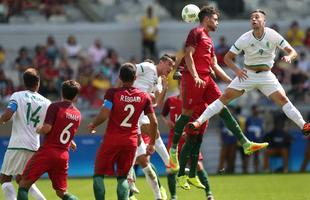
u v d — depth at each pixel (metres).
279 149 73.62
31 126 39.00
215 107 40.06
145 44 90.25
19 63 84.38
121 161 36.53
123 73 36.41
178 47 94.44
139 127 41.06
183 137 45.69
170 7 103.56
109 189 54.81
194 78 39.59
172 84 76.62
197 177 43.34
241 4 103.75
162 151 44.84
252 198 49.16
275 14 103.00
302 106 81.69
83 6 100.56
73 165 70.56
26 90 39.53
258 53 39.69
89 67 83.12
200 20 41.25
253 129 73.12
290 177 66.38
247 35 39.91
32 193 39.88
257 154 74.25
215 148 79.12
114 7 101.44
